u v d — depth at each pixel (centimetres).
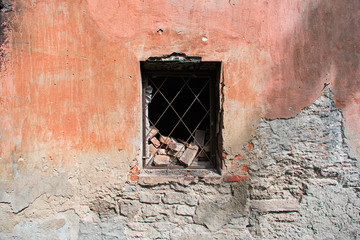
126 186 194
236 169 197
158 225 196
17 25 185
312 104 197
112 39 189
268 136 196
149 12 188
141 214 196
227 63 192
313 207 200
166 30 189
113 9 187
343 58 196
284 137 197
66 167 192
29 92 188
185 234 197
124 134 193
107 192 194
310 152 198
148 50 189
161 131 285
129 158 193
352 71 197
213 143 213
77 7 186
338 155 199
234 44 192
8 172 189
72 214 193
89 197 194
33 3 185
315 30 194
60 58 188
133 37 189
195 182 196
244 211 198
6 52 186
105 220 195
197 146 219
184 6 188
